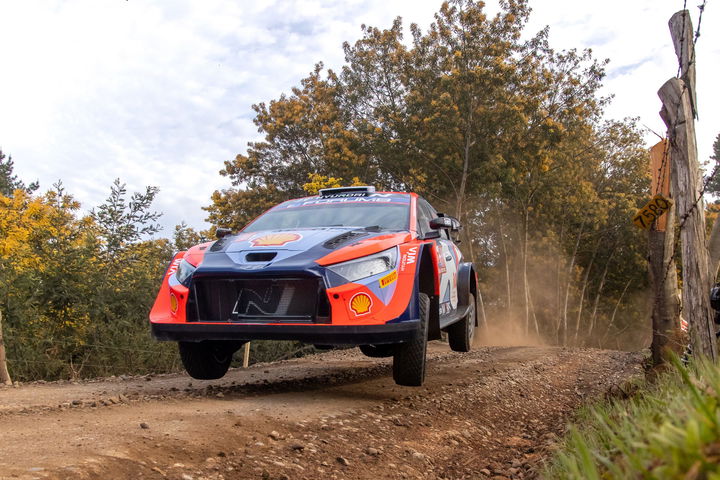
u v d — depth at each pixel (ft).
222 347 19.10
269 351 44.09
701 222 12.46
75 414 12.81
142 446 9.66
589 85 87.45
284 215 20.30
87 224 37.55
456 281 23.53
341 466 10.34
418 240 17.49
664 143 15.34
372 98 92.17
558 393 22.62
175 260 16.63
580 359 36.14
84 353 34.14
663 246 15.70
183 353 17.88
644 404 8.70
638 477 3.24
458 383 20.56
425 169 85.56
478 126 83.76
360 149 85.92
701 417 2.96
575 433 4.25
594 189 114.32
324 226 18.01
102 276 35.47
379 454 11.37
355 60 91.20
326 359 32.60
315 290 14.47
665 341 15.33
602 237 117.19
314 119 101.55
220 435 10.91
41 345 31.55
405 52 87.04
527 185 94.12
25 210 35.88
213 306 15.14
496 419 16.65
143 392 17.13
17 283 30.91
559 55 87.51
